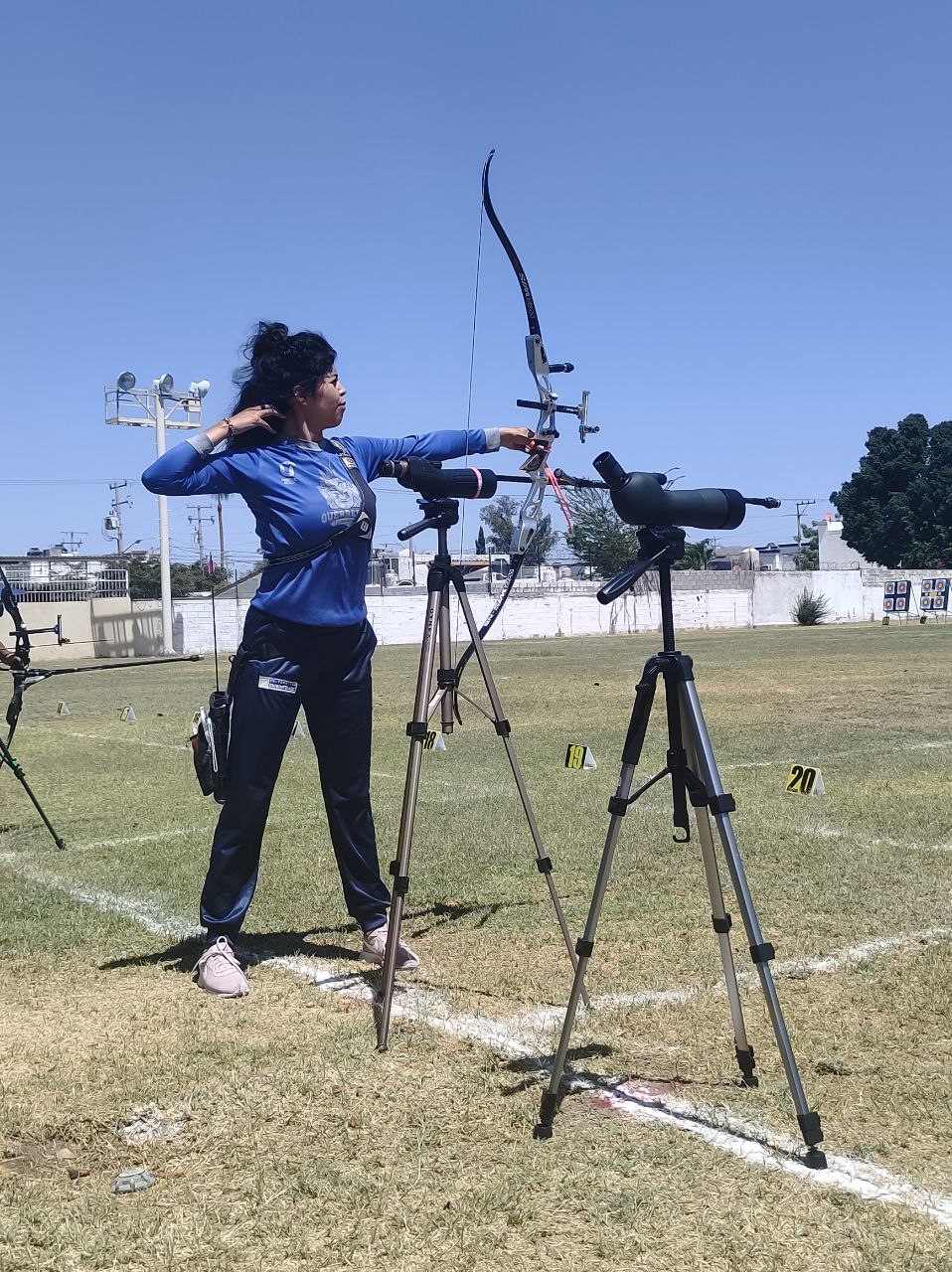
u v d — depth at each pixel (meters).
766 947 3.06
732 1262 2.54
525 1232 2.69
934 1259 2.54
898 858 6.31
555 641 41.00
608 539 51.56
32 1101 3.49
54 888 6.29
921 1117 3.25
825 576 55.97
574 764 9.66
